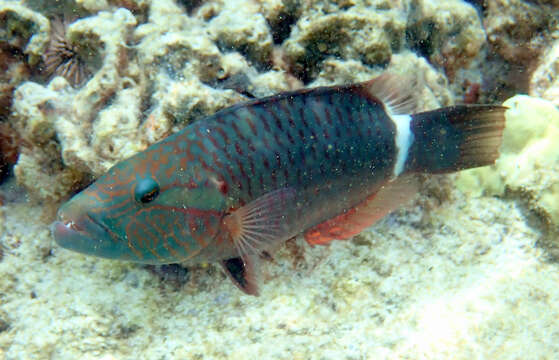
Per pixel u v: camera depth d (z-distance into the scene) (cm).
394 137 54
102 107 55
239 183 50
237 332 53
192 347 52
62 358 52
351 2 58
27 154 57
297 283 55
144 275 56
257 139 50
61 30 59
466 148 56
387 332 52
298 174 51
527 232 58
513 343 51
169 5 59
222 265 54
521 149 60
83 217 48
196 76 55
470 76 68
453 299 54
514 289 54
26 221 58
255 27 58
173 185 49
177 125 55
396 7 59
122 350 52
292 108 51
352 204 55
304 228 54
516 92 69
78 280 55
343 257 56
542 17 67
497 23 67
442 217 59
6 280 55
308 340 52
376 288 55
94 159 54
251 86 57
